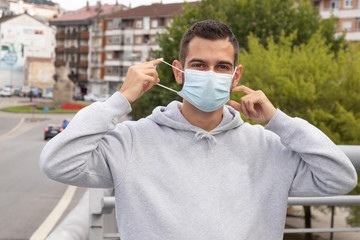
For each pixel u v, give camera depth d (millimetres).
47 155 1411
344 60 9586
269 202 1586
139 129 1595
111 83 76688
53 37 86688
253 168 1610
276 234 1573
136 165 1528
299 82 9383
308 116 9148
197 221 1466
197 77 1555
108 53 76062
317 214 9023
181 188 1508
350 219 7969
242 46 16750
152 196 1487
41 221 8867
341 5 48594
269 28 16594
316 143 1529
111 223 2605
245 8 17062
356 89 9320
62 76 62250
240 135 1644
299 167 1612
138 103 24781
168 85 18484
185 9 19203
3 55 82562
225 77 1564
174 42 18766
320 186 1563
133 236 1480
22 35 83625
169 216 1463
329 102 9336
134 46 72812
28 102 65938
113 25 74875
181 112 1678
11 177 13969
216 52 1573
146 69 1566
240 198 1537
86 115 1457
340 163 1508
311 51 10430
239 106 1668
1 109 52531
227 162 1585
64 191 11961
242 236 1489
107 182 1543
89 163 1479
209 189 1521
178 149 1573
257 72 10141
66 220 1777
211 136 1581
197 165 1555
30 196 11242
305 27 16547
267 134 1702
